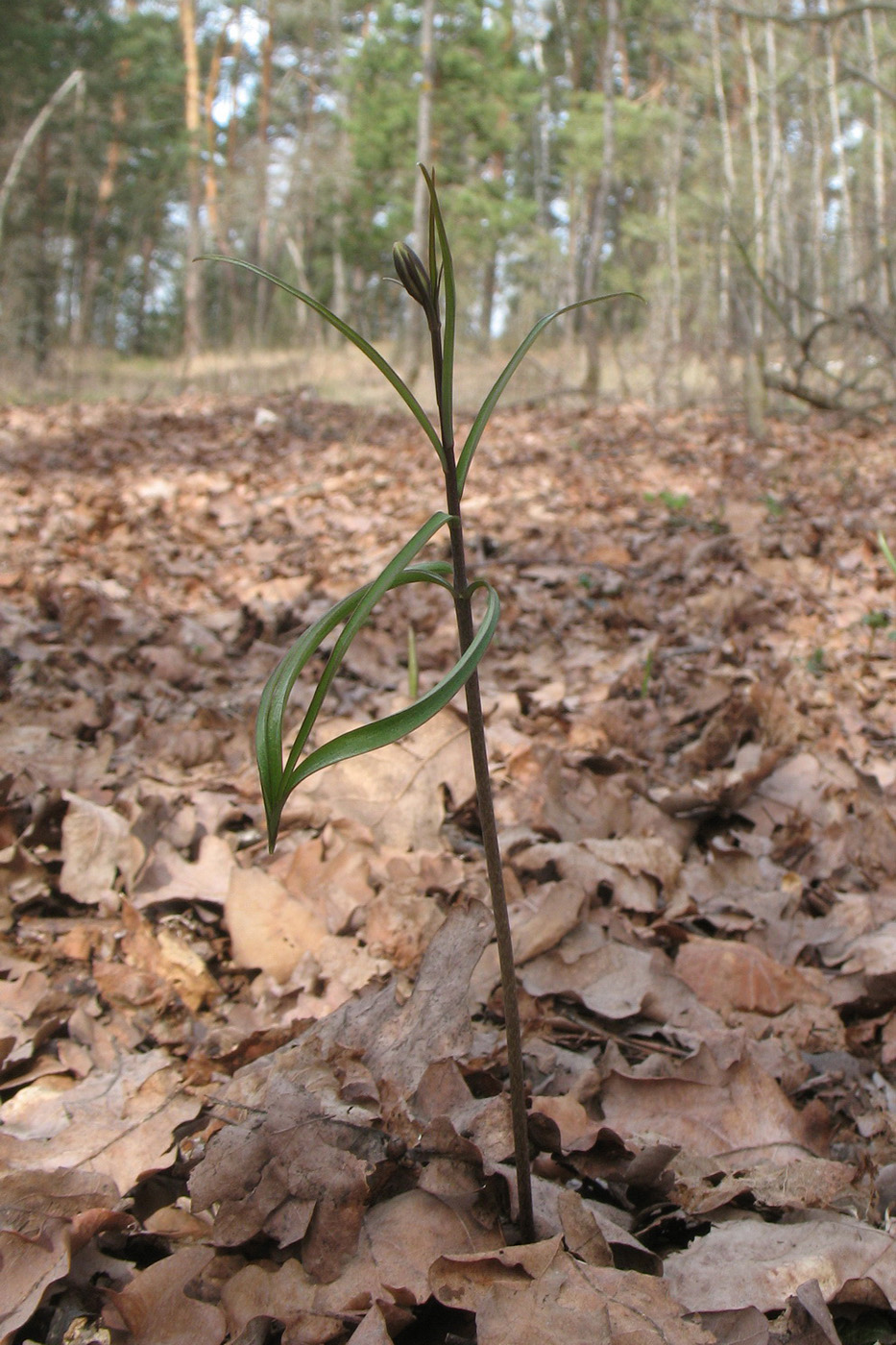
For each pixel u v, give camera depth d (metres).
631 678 3.56
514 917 1.98
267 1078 1.38
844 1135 1.49
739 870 2.18
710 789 2.49
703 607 4.43
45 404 14.09
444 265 0.81
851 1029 1.72
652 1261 1.17
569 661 3.86
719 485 7.47
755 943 1.99
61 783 2.46
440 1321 1.10
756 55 13.16
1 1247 1.10
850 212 15.83
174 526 6.29
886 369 9.88
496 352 18.58
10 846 2.12
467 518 6.60
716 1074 1.47
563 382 14.74
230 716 3.11
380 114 20.98
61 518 5.96
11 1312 1.06
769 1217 1.29
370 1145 1.20
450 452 0.88
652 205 21.30
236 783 2.56
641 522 6.44
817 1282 1.09
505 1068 1.54
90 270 25.72
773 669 3.58
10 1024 1.60
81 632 4.05
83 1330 1.09
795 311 13.14
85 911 2.01
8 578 4.70
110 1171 1.29
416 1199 1.18
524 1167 1.12
